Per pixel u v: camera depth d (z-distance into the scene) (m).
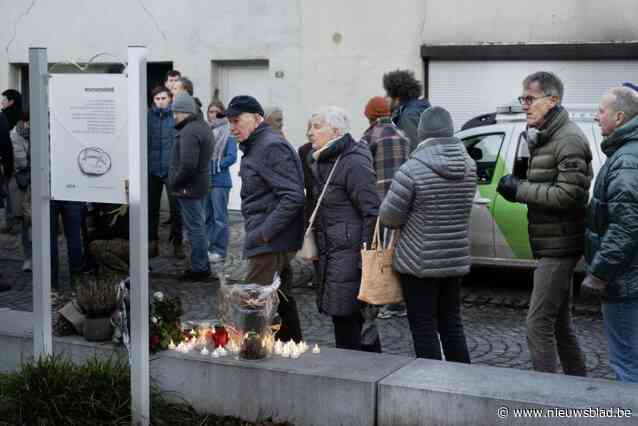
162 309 6.24
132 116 5.54
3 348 6.68
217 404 5.93
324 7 15.91
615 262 5.50
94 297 6.43
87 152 5.84
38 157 6.05
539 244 6.17
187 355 6.04
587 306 9.95
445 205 6.22
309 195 9.19
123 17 17.42
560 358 6.55
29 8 18.12
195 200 11.05
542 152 6.10
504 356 8.18
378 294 6.38
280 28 16.27
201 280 11.24
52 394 5.73
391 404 5.45
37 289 6.14
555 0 14.51
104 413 5.70
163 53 17.17
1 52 18.39
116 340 6.27
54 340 6.44
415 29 15.35
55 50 18.00
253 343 5.96
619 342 5.70
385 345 8.49
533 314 6.21
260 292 5.99
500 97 15.03
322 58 16.02
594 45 14.34
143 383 5.61
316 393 5.64
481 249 10.43
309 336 8.83
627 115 5.60
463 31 15.09
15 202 11.78
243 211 6.87
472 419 5.24
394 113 10.20
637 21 14.15
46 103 6.02
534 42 14.70
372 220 6.44
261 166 6.64
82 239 10.88
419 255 6.22
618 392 5.27
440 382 5.47
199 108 11.27
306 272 11.71
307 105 16.20
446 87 15.35
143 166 5.55
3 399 5.79
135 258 5.55
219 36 16.73
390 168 8.88
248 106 6.66
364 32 15.69
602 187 5.63
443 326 6.52
